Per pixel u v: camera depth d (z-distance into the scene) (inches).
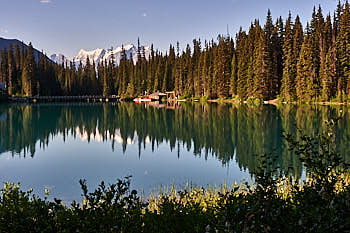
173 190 438.6
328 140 164.4
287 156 709.3
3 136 1192.2
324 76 2137.1
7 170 659.4
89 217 146.0
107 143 1013.2
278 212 126.0
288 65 2377.0
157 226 164.1
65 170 658.2
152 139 1068.5
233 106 2287.2
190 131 1205.7
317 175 157.2
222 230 121.3
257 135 1033.5
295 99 2313.0
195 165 660.7
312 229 111.7
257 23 2933.1
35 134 1247.5
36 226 143.3
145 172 617.0
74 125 1545.3
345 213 119.3
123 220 150.9
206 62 3201.3
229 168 624.7
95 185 540.1
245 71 2583.7
